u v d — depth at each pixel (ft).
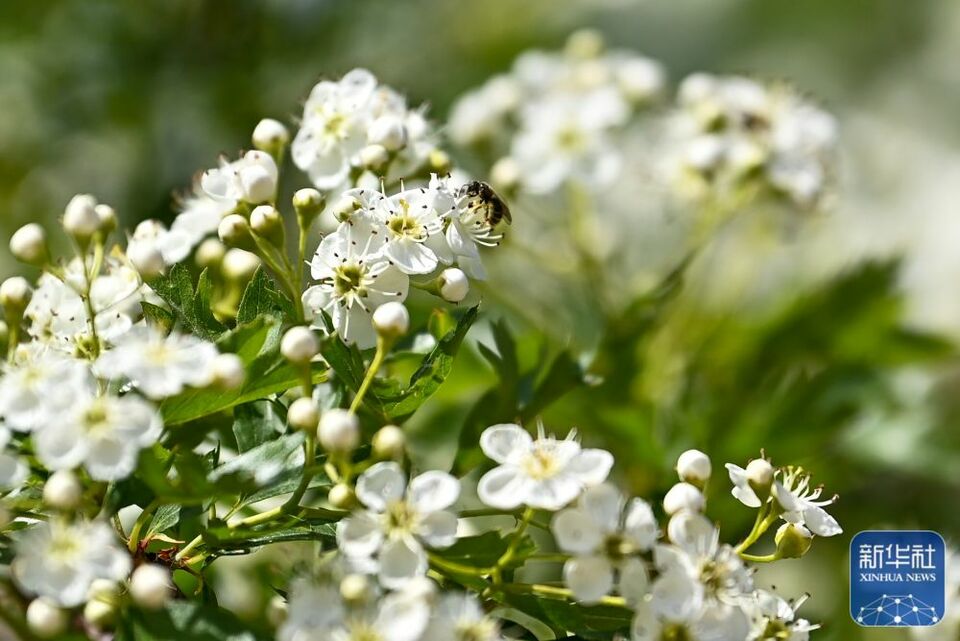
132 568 1.47
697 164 1.94
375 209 1.51
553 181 1.99
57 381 1.43
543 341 1.66
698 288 1.97
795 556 1.47
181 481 1.42
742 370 1.93
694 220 2.03
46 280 1.53
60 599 1.38
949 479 1.90
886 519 1.92
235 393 1.46
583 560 1.41
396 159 1.60
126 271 1.53
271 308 1.50
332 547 1.48
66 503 1.39
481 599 1.45
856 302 1.95
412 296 1.77
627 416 1.78
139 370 1.42
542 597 1.45
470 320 1.50
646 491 1.80
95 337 1.48
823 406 1.87
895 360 1.94
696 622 1.41
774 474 1.48
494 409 1.57
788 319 1.94
